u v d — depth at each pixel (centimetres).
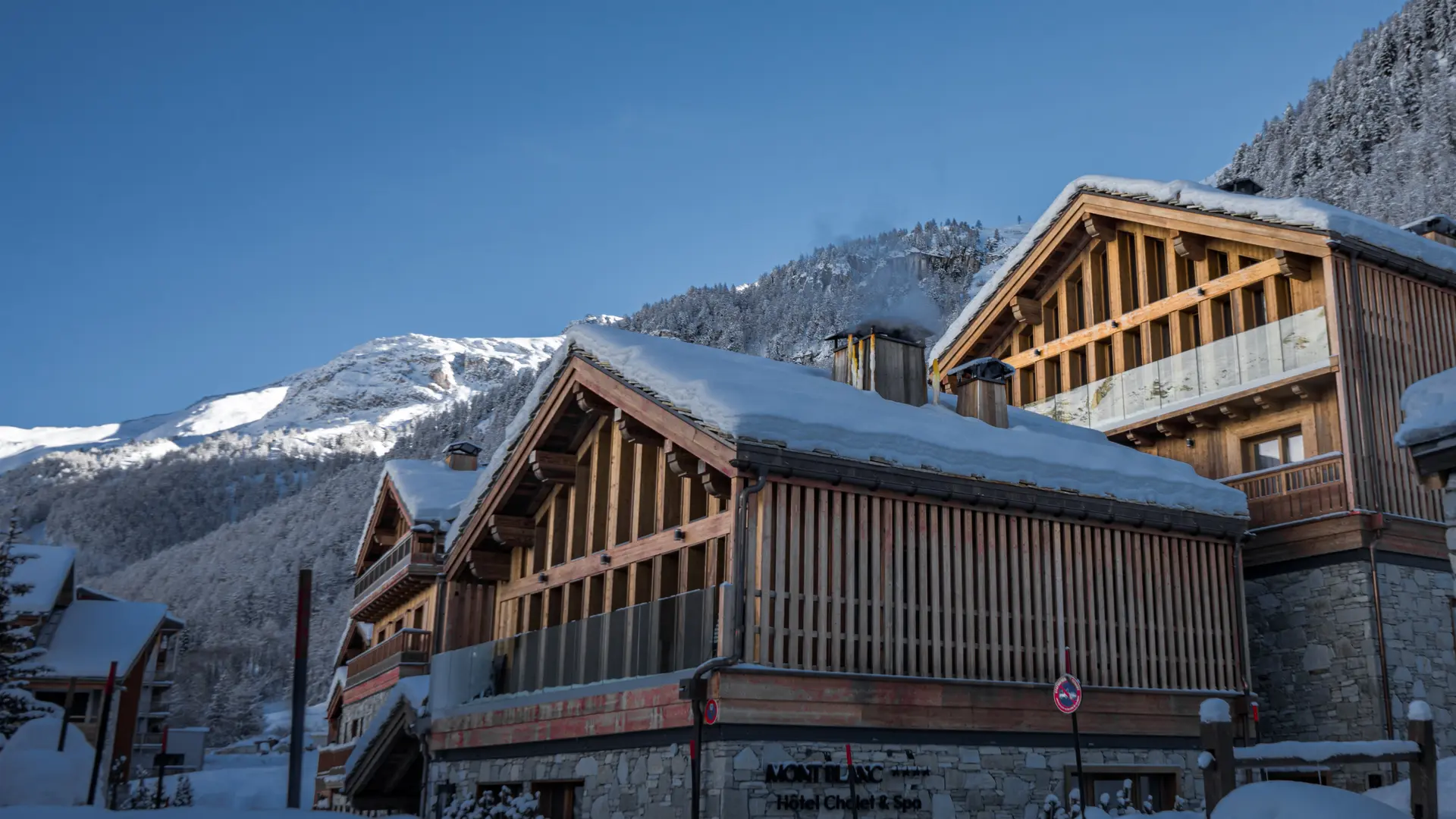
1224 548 2016
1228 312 2375
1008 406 2277
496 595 2408
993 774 1667
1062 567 1820
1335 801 909
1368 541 2062
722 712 1473
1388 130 11481
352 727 3666
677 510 1856
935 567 1692
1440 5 12088
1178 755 1855
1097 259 2691
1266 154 13088
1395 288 2234
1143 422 2447
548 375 2070
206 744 9006
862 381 2002
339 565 13950
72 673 3366
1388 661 2022
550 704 1897
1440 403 1174
